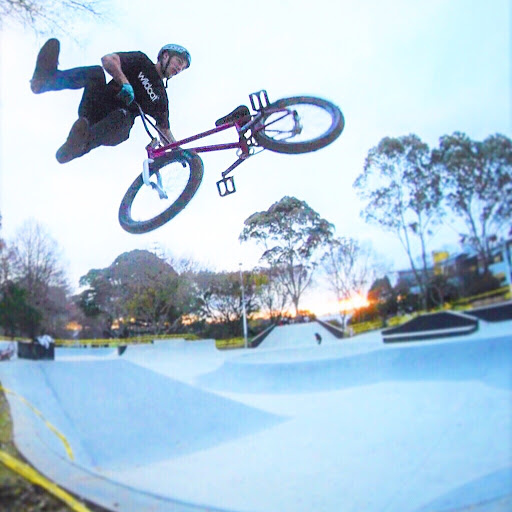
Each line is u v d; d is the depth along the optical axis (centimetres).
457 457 436
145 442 485
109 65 437
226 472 444
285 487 419
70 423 493
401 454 450
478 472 417
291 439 475
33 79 446
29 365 554
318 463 448
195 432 485
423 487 416
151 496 416
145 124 484
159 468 455
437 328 542
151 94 473
